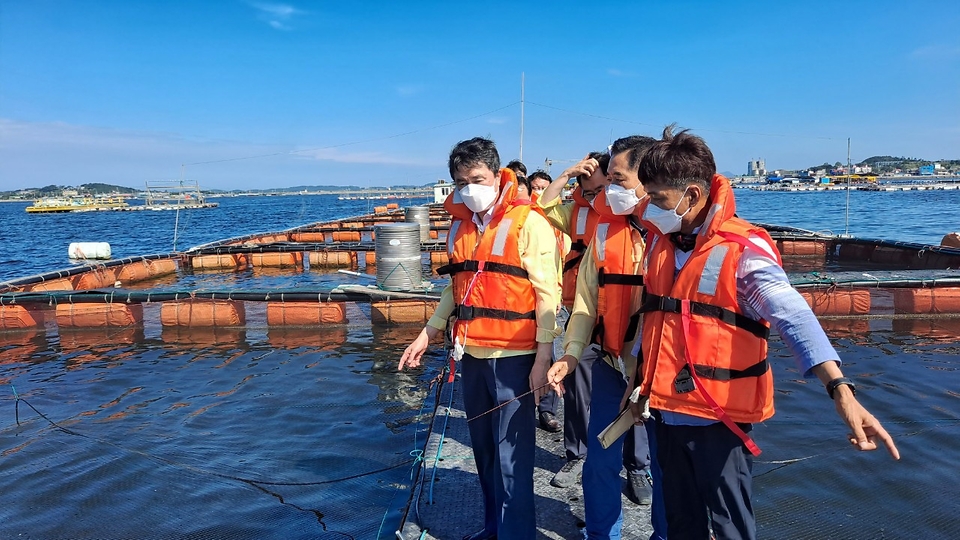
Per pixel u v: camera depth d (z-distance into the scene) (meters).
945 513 3.59
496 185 2.64
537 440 4.26
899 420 5.14
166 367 7.48
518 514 2.61
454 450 4.11
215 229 42.28
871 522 3.51
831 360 1.70
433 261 17.39
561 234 4.18
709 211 1.94
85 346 8.57
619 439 2.80
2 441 5.24
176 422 5.61
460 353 2.66
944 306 9.08
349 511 3.88
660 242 2.10
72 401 6.29
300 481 4.34
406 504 3.63
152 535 3.67
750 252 1.86
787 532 3.42
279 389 6.53
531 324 2.61
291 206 112.06
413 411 5.75
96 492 4.25
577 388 3.56
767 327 1.91
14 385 6.86
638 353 2.31
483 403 2.77
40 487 4.34
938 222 33.75
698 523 2.06
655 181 1.94
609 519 2.79
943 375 6.38
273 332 9.15
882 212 44.31
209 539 3.60
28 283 11.72
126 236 36.69
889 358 7.07
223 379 6.95
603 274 2.63
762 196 87.62
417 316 9.16
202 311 9.38
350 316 9.85
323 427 5.40
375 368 7.23
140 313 9.69
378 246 10.12
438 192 35.81
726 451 1.93
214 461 4.73
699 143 1.92
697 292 1.92
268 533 3.65
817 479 4.05
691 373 1.91
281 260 18.02
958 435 4.75
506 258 2.57
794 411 5.38
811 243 17.48
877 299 9.22
